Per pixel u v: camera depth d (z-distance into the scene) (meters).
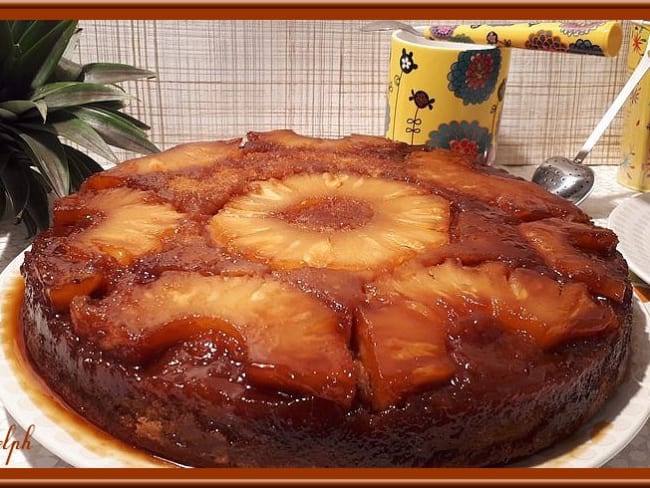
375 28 0.48
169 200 0.31
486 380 0.23
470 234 0.29
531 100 0.52
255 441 0.23
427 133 0.46
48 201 0.44
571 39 0.42
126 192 0.32
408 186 0.33
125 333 0.24
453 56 0.44
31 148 0.39
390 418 0.23
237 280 0.25
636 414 0.26
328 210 0.31
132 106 0.50
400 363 0.23
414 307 0.24
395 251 0.28
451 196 0.33
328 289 0.25
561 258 0.28
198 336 0.24
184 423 0.23
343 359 0.22
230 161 0.35
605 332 0.26
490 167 0.37
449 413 0.23
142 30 0.48
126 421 0.24
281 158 0.36
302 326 0.23
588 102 0.53
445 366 0.23
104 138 0.42
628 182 0.50
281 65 0.50
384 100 0.52
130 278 0.26
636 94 0.48
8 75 0.41
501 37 0.44
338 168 0.35
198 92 0.50
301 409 0.22
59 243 0.28
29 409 0.25
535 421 0.24
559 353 0.25
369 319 0.24
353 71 0.51
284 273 0.26
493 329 0.24
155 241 0.28
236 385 0.23
